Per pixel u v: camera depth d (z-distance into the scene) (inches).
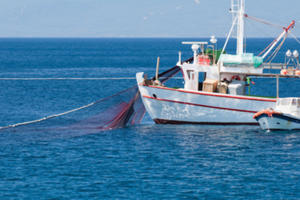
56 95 4298.7
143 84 2657.5
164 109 2664.9
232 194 1624.0
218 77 2677.2
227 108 2598.4
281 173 1835.6
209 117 2630.4
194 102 2608.3
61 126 2699.3
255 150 2145.7
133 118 2758.4
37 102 3814.0
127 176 1791.3
